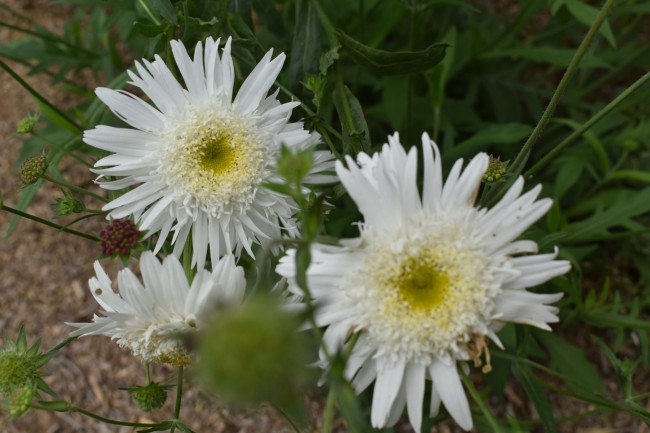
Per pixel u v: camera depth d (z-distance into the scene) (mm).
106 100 419
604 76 608
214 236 431
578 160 538
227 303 357
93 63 591
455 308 385
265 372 316
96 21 587
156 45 469
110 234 399
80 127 506
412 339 387
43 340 578
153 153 423
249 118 431
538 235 511
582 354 520
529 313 387
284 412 393
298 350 324
